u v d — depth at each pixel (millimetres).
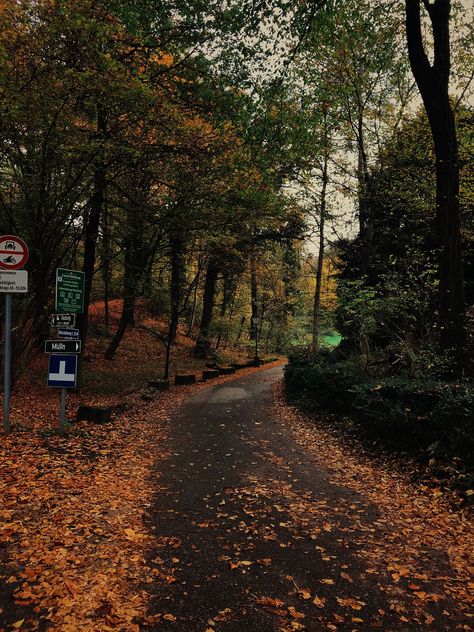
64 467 6367
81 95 9672
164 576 3730
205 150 12102
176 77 12172
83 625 3012
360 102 16125
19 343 10805
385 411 7766
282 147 11008
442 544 4469
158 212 14172
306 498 5820
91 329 25172
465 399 6270
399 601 3477
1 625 2979
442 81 9664
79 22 8148
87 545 4152
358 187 16688
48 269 10797
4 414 7805
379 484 6328
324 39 11430
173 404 13250
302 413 11797
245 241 22047
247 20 9391
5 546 4012
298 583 3707
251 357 33344
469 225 13930
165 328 30781
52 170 10844
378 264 15359
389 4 12711
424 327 10898
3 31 8156
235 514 5191
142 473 6574
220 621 3156
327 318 18844
